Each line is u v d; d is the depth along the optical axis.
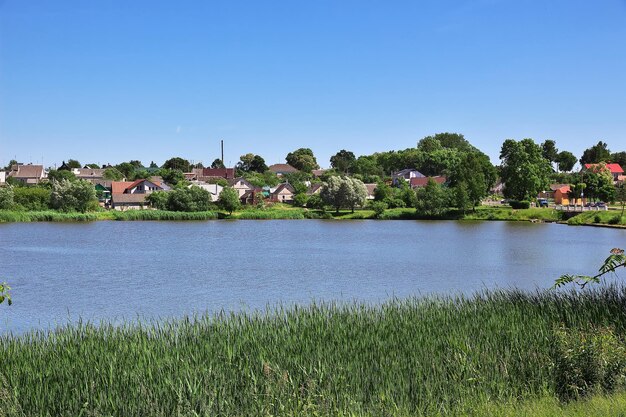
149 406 12.17
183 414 11.88
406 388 13.06
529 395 12.73
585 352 13.66
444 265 53.97
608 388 13.01
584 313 18.41
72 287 41.22
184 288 40.84
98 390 13.15
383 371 14.00
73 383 13.78
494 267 52.53
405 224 108.44
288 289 40.66
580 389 13.12
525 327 17.52
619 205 130.62
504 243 74.19
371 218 122.06
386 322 19.33
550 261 56.81
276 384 13.00
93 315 31.45
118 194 145.12
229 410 12.08
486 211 119.69
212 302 35.38
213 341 17.17
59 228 97.31
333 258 59.22
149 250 66.94
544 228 97.81
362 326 18.94
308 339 17.08
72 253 63.16
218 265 53.72
